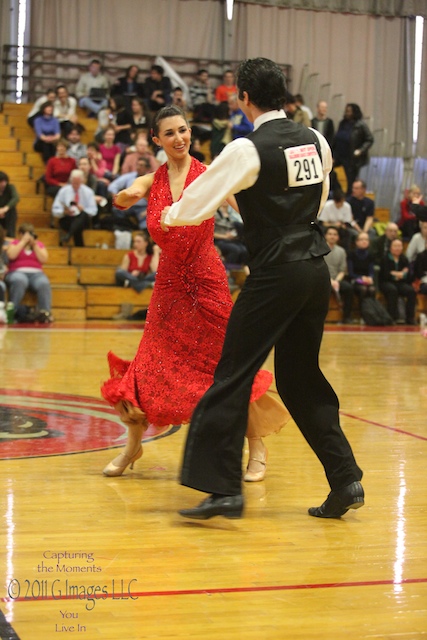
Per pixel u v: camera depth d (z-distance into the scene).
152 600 2.82
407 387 8.04
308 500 4.21
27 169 16.20
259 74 3.72
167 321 4.36
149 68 19.08
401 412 6.70
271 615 2.71
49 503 4.02
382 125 20.64
